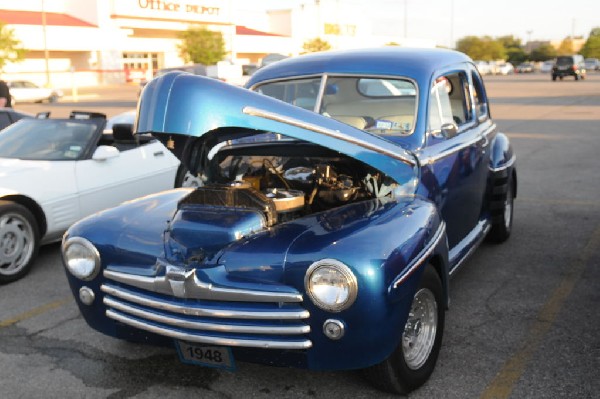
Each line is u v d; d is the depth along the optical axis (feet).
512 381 10.96
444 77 14.74
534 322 13.52
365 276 8.93
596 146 39.60
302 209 11.68
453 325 13.44
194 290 9.50
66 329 13.94
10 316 14.79
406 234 9.91
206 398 10.78
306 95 14.92
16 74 148.77
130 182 21.30
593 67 238.89
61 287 16.89
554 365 11.52
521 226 21.49
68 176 19.15
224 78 86.79
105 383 11.39
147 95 9.73
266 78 15.40
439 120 14.23
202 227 10.28
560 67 150.10
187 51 174.50
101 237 10.89
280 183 12.43
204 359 9.90
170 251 10.18
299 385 11.08
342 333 9.05
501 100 83.41
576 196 25.84
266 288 9.27
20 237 17.56
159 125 9.48
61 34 153.48
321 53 16.08
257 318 9.27
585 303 14.53
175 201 12.53
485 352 12.14
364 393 10.72
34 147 20.25
